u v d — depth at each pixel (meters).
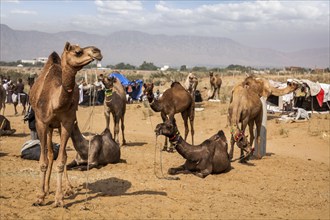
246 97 12.45
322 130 19.72
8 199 7.82
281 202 8.80
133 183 9.40
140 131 21.53
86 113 27.11
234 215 7.62
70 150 13.62
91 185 9.12
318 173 11.99
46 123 7.36
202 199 8.49
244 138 12.10
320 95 23.48
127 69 171.75
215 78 31.86
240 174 11.05
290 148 16.89
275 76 65.19
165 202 8.07
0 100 16.12
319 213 8.10
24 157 11.84
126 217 7.11
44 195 7.56
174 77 64.06
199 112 25.95
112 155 11.36
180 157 13.17
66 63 6.89
